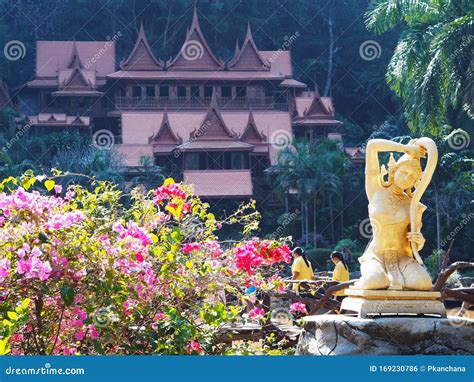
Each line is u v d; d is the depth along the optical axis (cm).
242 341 721
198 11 7188
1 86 6203
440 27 2219
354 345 621
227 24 7206
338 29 7375
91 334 527
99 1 7169
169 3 7144
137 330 561
